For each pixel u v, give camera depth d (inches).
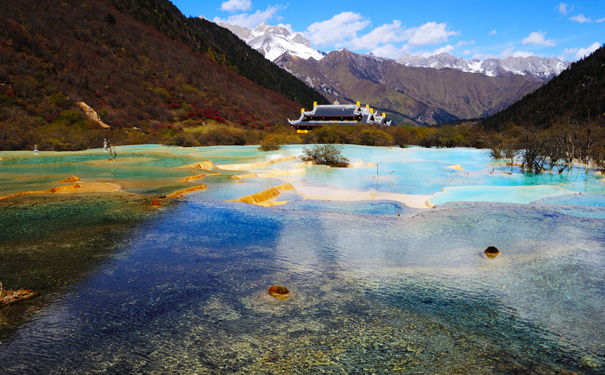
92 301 127.3
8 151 726.5
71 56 2208.4
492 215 253.4
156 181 381.1
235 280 147.9
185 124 2059.5
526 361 96.0
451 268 162.4
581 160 606.5
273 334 108.7
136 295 132.6
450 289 141.0
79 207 258.1
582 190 390.3
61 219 228.8
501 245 193.6
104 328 110.3
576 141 627.2
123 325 112.3
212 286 141.7
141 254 174.6
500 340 106.2
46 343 101.9
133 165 530.6
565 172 528.1
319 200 336.2
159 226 219.3
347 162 666.2
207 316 118.7
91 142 969.5
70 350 98.9
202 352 99.2
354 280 149.6
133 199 284.2
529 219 243.8
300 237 206.7
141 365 93.0
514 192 365.1
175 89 2571.4
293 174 541.6
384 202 322.3
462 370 92.1
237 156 711.1
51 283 141.1
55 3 2674.7
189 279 147.7
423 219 246.4
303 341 105.1
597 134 706.8
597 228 223.0
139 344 102.4
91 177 403.9
